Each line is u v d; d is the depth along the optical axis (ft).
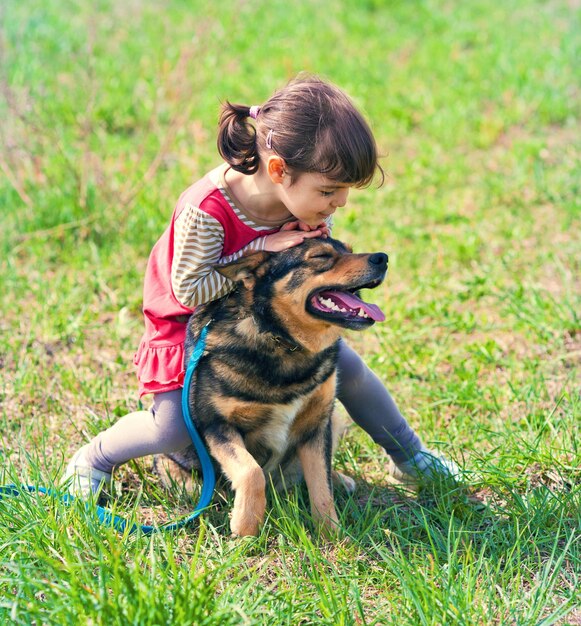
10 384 16.88
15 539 11.04
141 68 35.22
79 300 20.18
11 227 23.44
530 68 35.06
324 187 11.03
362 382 13.15
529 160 27.40
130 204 24.18
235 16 36.50
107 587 10.06
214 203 11.43
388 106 32.32
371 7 45.57
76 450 14.56
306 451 12.59
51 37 38.11
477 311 19.75
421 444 13.82
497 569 10.82
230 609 9.71
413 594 10.11
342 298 11.59
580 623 10.25
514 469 13.74
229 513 12.61
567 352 17.62
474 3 45.50
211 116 30.94
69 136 29.14
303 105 10.82
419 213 24.98
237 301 11.94
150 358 12.39
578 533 12.05
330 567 11.32
